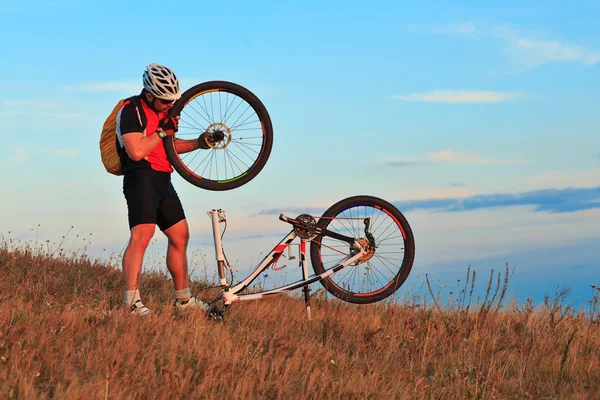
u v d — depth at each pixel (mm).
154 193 6285
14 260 7867
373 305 7484
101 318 5672
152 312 6152
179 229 6602
